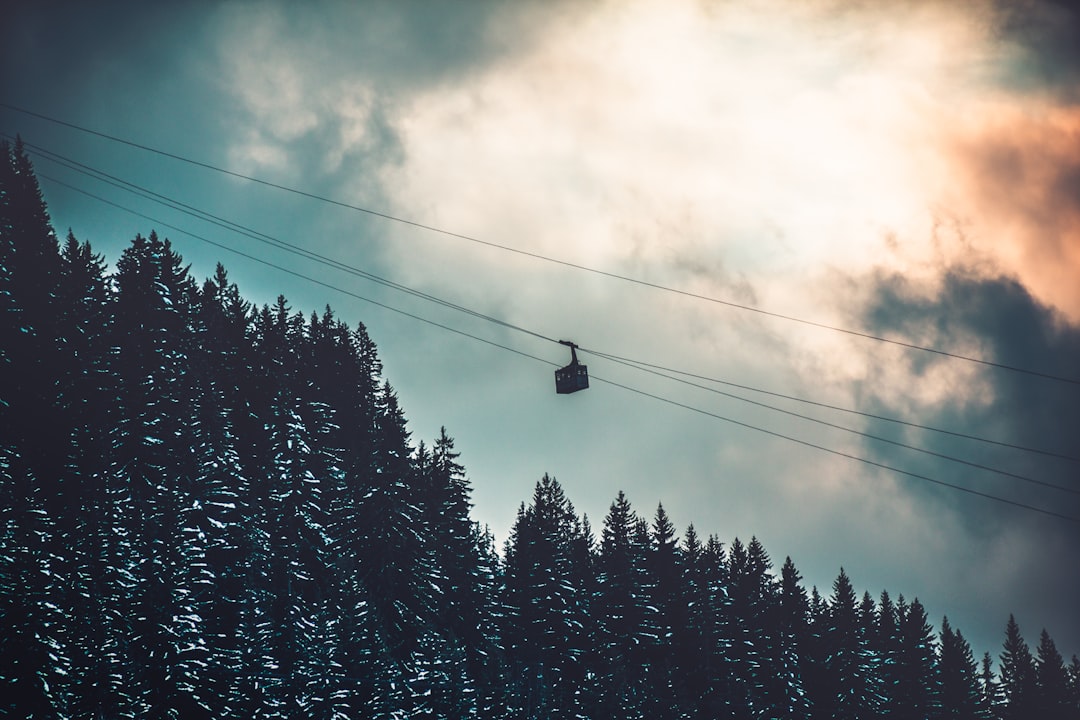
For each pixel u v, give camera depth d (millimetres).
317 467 68688
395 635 65250
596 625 84375
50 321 62625
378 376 91188
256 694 51969
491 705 70125
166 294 68688
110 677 47062
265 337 80438
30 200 70000
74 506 52781
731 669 86812
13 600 45656
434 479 83062
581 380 53750
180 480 56219
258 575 56781
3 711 44375
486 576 78250
